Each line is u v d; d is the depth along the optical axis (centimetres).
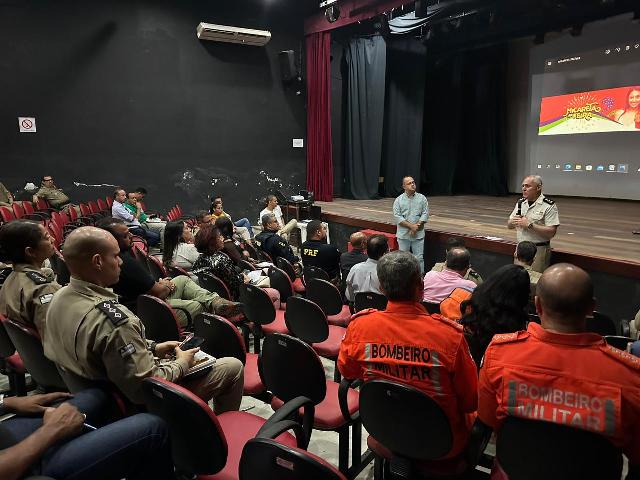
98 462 117
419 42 1077
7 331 205
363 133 1023
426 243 605
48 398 137
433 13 834
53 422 116
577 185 1070
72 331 151
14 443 121
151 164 840
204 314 215
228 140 906
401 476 157
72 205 716
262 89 928
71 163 775
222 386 188
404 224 563
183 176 871
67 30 746
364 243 396
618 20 966
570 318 121
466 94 1252
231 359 195
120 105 802
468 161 1280
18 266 209
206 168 891
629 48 955
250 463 111
